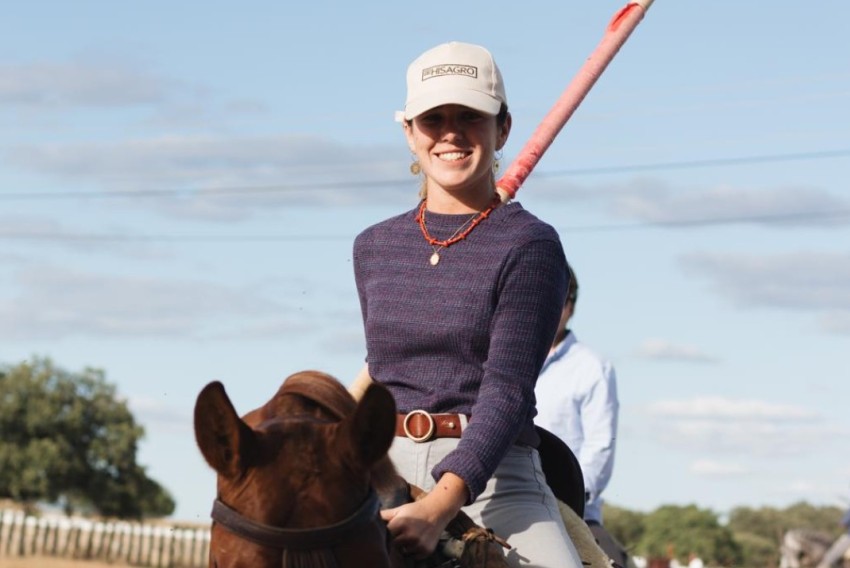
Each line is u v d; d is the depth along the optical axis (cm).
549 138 534
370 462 374
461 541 435
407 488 435
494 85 484
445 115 482
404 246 491
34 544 4838
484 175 490
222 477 373
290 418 389
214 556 371
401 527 404
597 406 913
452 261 477
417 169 532
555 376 926
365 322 491
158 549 4816
